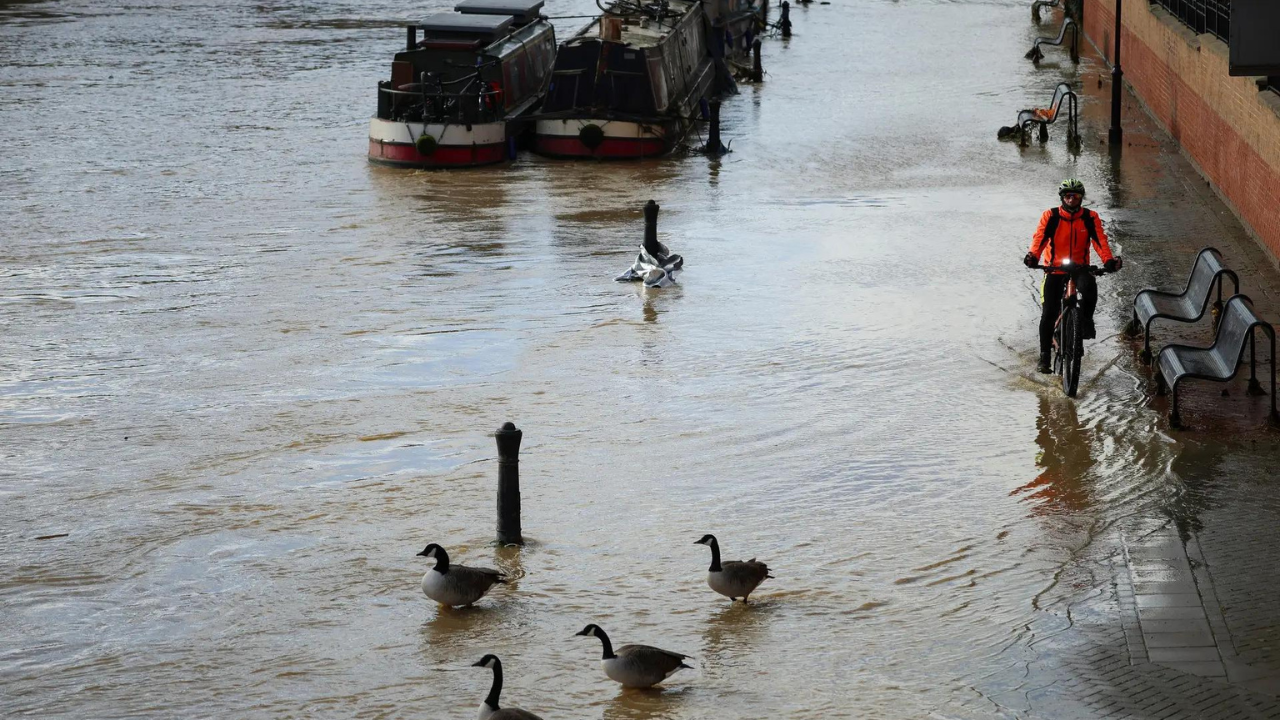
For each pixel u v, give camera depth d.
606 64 33.06
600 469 13.30
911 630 9.80
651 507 12.31
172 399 15.98
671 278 20.70
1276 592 10.01
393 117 32.25
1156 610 9.86
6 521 12.53
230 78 45.28
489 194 28.70
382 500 12.73
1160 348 16.42
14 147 34.03
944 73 45.22
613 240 24.06
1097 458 13.05
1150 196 25.55
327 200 28.17
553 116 32.75
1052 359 16.30
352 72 46.53
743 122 37.38
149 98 41.41
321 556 11.53
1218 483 12.25
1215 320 16.78
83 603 10.83
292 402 15.73
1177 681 8.81
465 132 31.39
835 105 39.72
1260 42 16.66
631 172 31.06
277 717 8.94
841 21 61.75
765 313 18.94
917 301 19.31
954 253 22.28
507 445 11.41
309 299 20.38
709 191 28.64
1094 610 9.94
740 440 13.98
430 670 9.51
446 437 14.38
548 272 21.70
